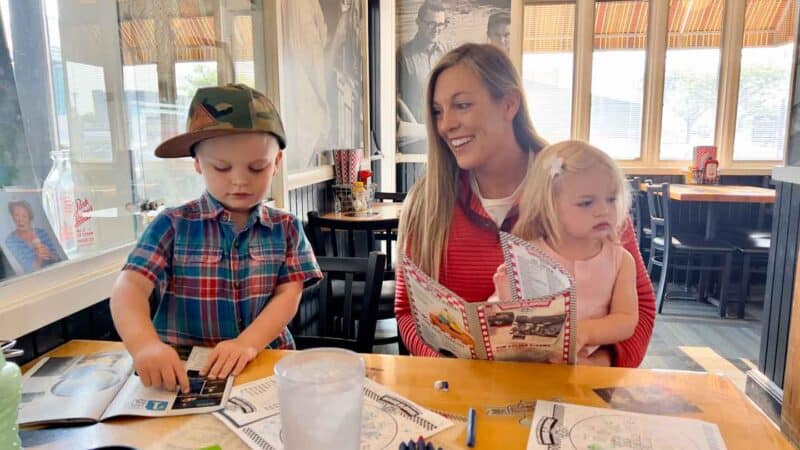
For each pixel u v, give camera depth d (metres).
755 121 3.85
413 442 0.59
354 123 3.34
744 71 3.80
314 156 2.61
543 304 0.75
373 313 1.27
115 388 0.74
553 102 4.10
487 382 0.75
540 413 0.66
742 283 3.20
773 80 3.78
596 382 0.75
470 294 1.01
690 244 3.20
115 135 1.29
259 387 0.75
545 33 4.02
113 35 1.29
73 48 1.16
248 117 0.94
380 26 3.90
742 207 3.75
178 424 0.65
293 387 0.50
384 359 0.84
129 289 0.93
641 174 3.97
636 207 3.46
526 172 0.99
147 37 1.42
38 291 0.92
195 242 1.03
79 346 0.93
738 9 3.72
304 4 2.40
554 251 0.97
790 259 1.90
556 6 3.97
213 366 0.80
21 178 0.99
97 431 0.63
